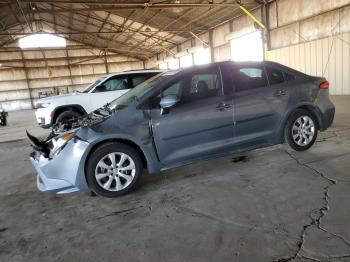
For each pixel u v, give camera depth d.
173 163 3.33
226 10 13.99
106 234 2.40
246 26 14.02
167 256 2.03
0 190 3.77
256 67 3.72
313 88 3.95
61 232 2.50
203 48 18.16
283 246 2.01
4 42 23.20
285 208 2.54
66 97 7.38
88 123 3.22
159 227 2.43
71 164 2.97
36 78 25.30
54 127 3.95
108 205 2.97
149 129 3.17
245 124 3.58
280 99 3.73
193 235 2.26
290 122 3.87
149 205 2.87
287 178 3.18
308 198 2.67
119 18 17.03
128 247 2.19
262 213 2.49
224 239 2.17
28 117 15.36
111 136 3.03
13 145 6.97
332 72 10.29
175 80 3.37
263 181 3.17
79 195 3.32
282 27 12.17
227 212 2.57
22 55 24.56
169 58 23.48
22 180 4.12
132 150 3.15
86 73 26.42
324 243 2.00
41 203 3.20
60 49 25.41
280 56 12.51
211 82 3.49
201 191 3.08
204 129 3.38
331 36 10.05
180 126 3.28
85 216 2.77
